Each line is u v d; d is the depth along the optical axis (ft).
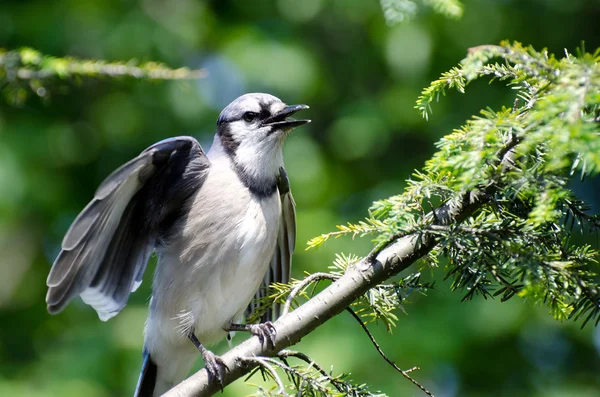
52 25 42.01
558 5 45.73
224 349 36.42
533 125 13.14
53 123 43.39
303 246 39.78
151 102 44.09
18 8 42.86
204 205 22.58
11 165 40.27
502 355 39.63
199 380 18.58
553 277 14.32
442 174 15.75
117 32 42.83
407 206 16.01
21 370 38.55
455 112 45.24
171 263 22.71
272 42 44.32
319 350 35.58
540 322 38.93
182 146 22.52
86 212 19.67
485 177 14.42
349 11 45.85
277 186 24.34
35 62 22.88
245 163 23.58
